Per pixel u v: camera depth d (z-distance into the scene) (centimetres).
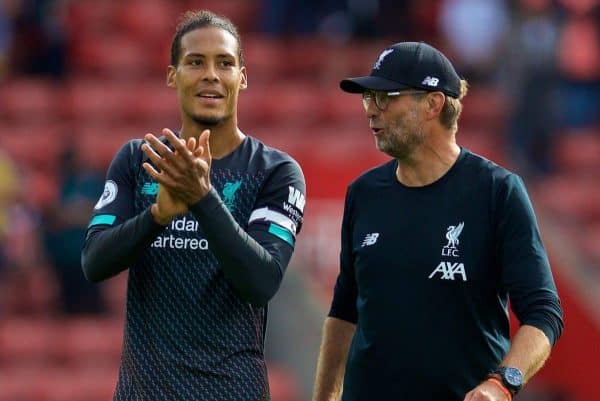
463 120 5416
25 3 5750
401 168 1995
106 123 5500
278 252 1839
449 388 1931
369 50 5662
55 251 4475
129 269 1883
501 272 1930
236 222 1847
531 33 5228
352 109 5478
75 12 5809
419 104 1964
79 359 4462
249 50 5706
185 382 1844
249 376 1864
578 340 3838
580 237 4994
